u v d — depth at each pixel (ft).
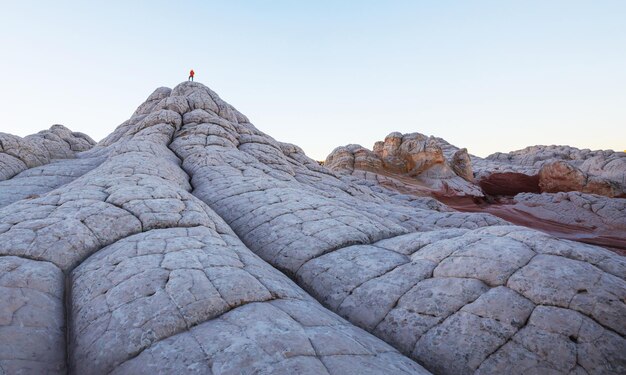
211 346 12.09
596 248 17.57
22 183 44.50
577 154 156.97
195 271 17.02
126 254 18.78
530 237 18.78
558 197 85.15
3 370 11.35
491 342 14.02
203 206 29.30
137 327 13.30
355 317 17.81
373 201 67.05
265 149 69.82
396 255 22.21
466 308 15.62
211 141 62.75
